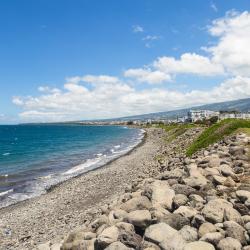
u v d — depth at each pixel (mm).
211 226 9891
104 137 147875
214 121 128625
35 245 17625
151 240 9516
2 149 91562
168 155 44406
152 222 10922
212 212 10602
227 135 33938
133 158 57125
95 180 37938
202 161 18516
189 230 9828
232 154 20781
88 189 32844
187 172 16547
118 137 145000
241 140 25125
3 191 35438
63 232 18484
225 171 15406
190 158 25938
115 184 32938
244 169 16797
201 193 13070
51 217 23969
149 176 27453
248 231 9570
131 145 94312
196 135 52938
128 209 12500
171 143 63594
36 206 28234
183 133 73938
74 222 20203
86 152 78000
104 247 10078
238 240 9203
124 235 10008
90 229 12398
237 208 11023
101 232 10945
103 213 15625
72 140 129750
